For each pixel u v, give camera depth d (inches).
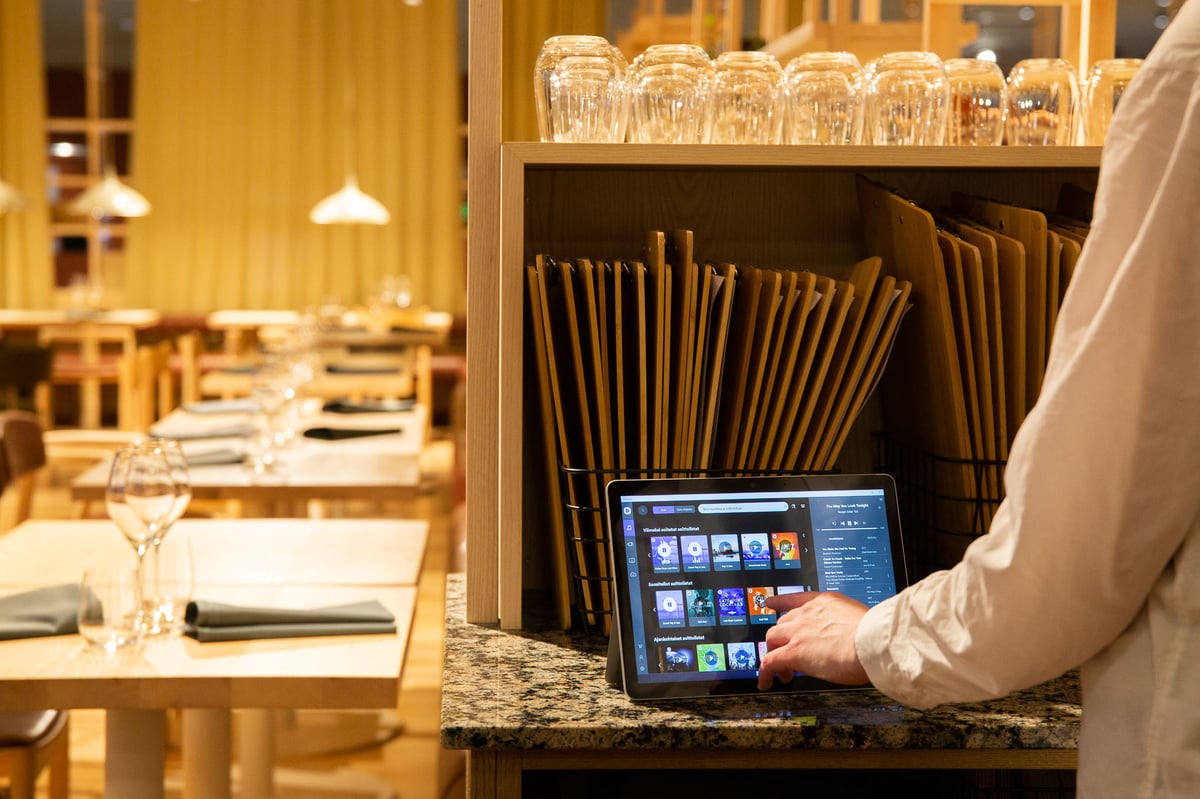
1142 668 35.0
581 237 61.9
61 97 380.5
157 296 374.0
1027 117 56.3
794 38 92.4
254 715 106.5
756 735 41.9
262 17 365.7
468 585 54.3
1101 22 63.9
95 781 122.6
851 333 53.6
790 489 47.9
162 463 72.5
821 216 63.1
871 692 45.8
